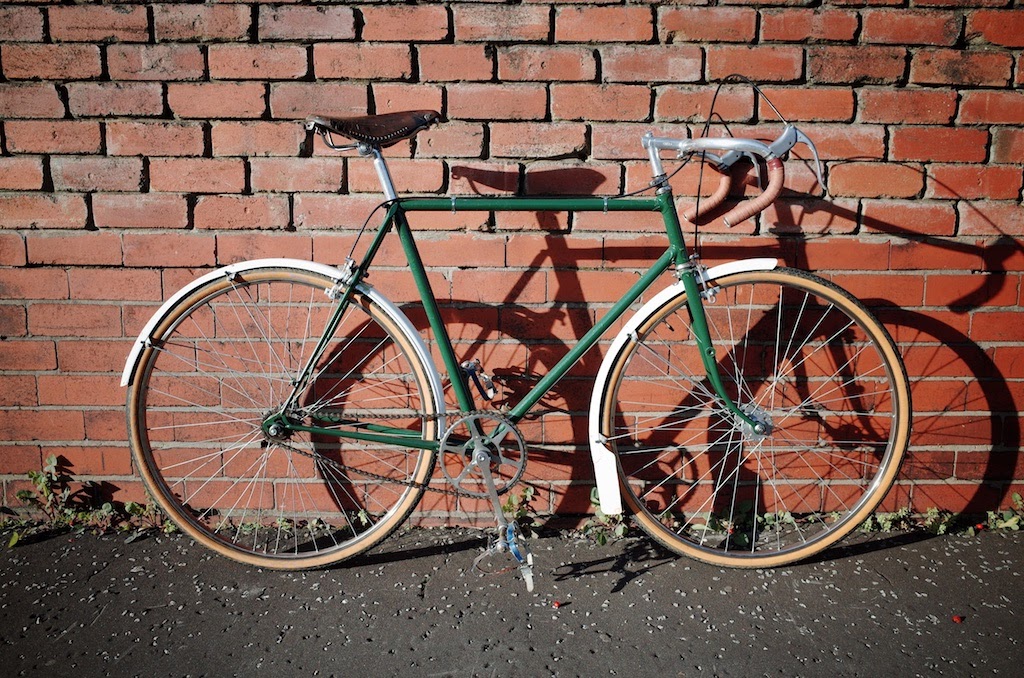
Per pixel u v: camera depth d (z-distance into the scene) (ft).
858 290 8.89
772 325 8.95
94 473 9.23
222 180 8.60
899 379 8.34
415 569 8.53
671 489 9.30
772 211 8.72
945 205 8.73
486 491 9.18
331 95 8.43
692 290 8.01
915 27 8.37
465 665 7.09
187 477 9.21
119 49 8.34
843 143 8.58
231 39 8.32
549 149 8.54
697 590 8.16
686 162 8.31
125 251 8.73
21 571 8.38
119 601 7.95
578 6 8.27
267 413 8.20
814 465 9.27
